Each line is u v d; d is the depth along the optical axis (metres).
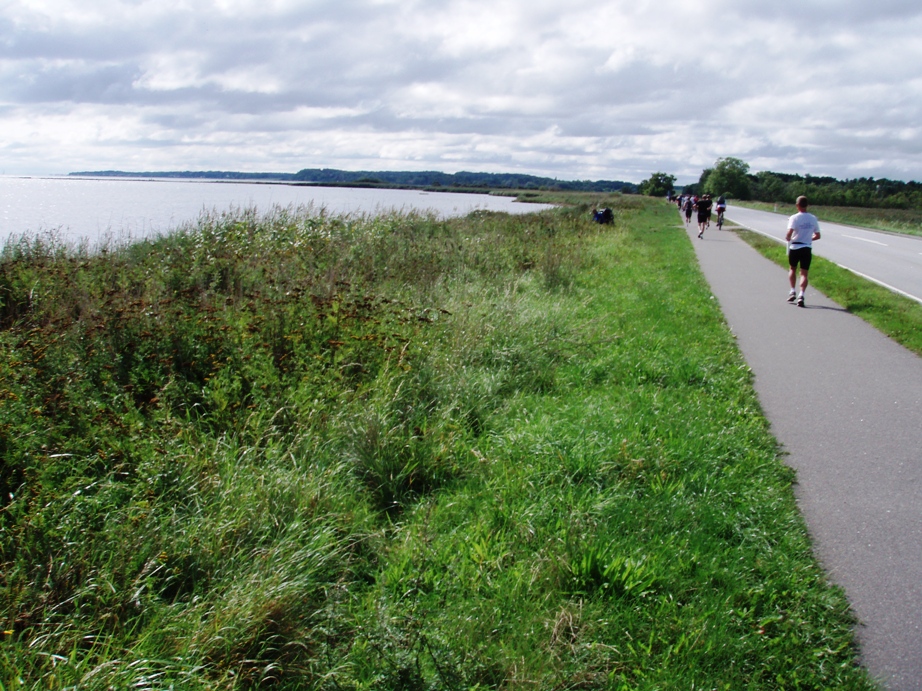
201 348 5.62
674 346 7.43
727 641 2.73
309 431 4.36
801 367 6.81
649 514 3.69
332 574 3.17
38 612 2.70
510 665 2.59
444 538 3.49
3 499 3.64
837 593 3.06
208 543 3.16
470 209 26.14
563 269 12.24
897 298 10.74
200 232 12.23
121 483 3.64
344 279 8.34
